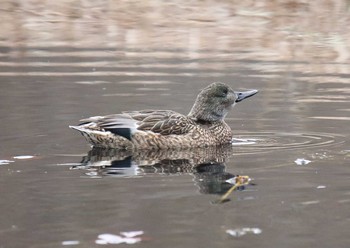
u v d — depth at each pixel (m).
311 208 10.68
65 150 13.80
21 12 28.58
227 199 11.05
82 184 11.75
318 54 23.19
